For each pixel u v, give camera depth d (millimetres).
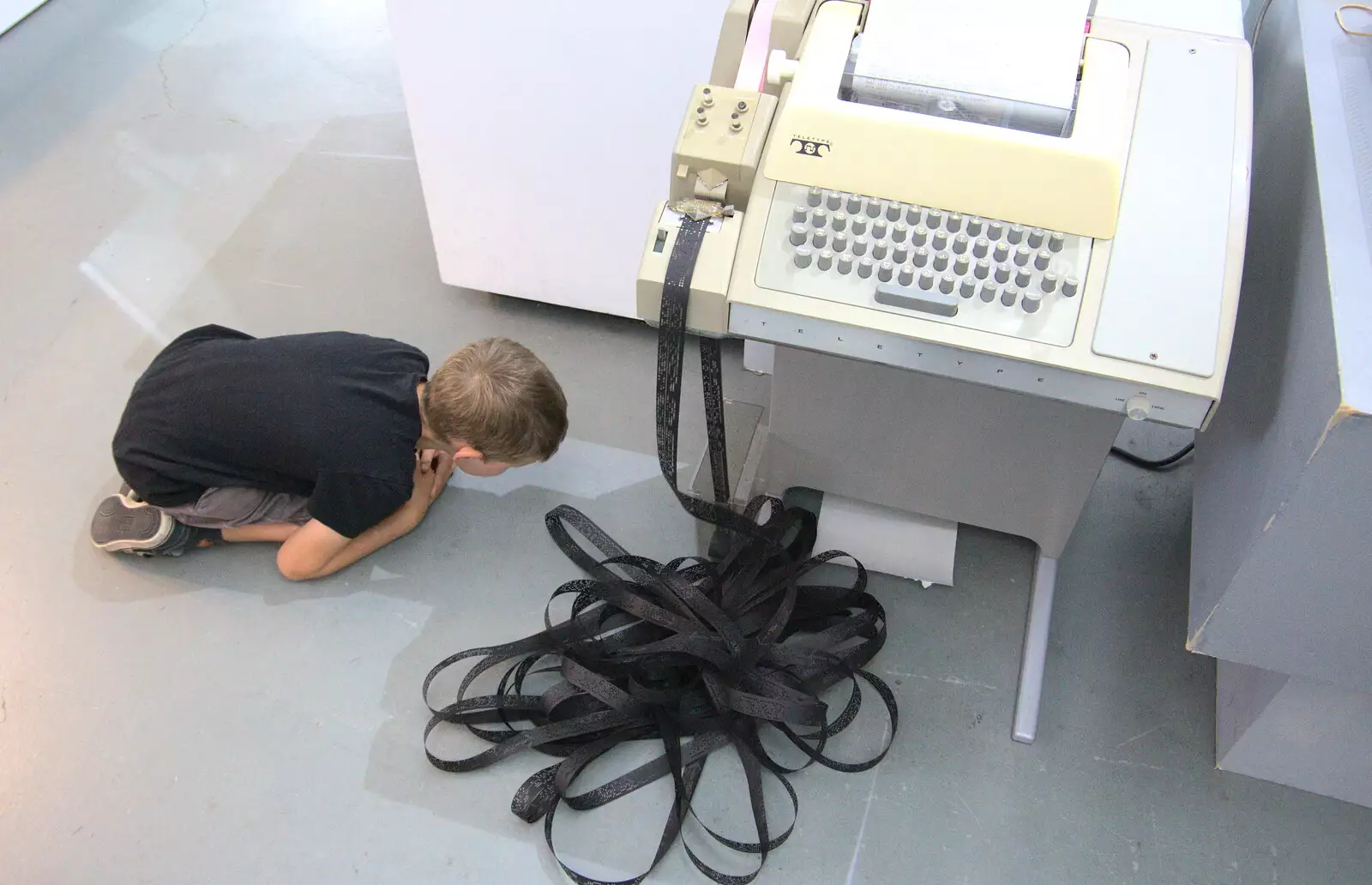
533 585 1723
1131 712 1588
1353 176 1120
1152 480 1858
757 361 2002
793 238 1119
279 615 1677
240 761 1519
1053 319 1076
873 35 1150
